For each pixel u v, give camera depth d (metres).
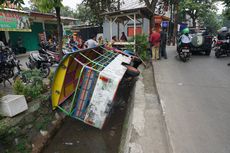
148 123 3.76
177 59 10.77
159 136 3.33
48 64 6.99
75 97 4.94
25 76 5.28
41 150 4.11
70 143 4.46
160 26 16.31
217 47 11.27
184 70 8.16
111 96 4.50
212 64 9.34
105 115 4.57
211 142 3.17
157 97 5.18
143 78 7.12
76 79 6.20
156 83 6.37
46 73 6.81
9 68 6.11
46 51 8.09
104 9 13.66
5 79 6.05
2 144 3.47
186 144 3.12
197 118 3.97
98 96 4.54
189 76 7.23
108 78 4.47
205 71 7.95
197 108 4.46
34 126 4.25
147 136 3.34
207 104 4.68
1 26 11.97
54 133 4.71
